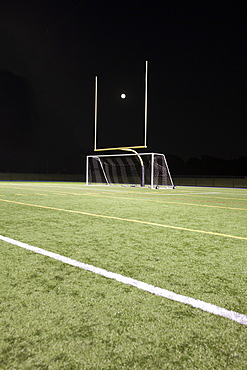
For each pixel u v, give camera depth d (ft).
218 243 12.14
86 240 12.33
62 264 9.09
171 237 13.17
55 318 5.78
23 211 21.26
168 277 8.10
